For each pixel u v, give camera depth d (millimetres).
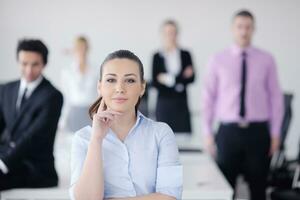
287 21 6207
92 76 4828
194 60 6270
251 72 3578
